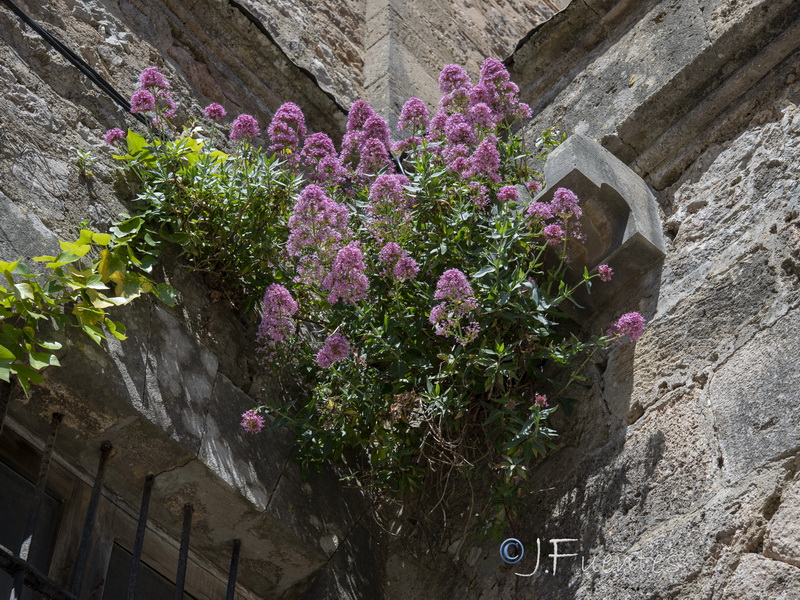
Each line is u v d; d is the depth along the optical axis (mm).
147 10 4168
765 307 3006
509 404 3234
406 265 3180
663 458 2973
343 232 3287
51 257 2900
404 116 3791
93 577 2955
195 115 4031
